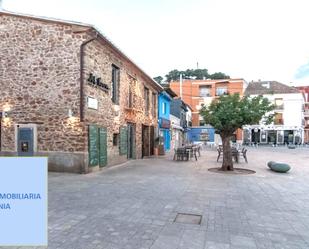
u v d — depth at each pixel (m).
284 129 49.12
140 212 5.97
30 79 11.27
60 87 10.99
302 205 6.88
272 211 6.32
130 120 16.11
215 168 13.45
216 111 12.49
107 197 7.19
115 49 13.11
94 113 11.66
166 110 26.34
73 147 10.84
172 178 10.33
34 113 11.21
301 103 48.84
